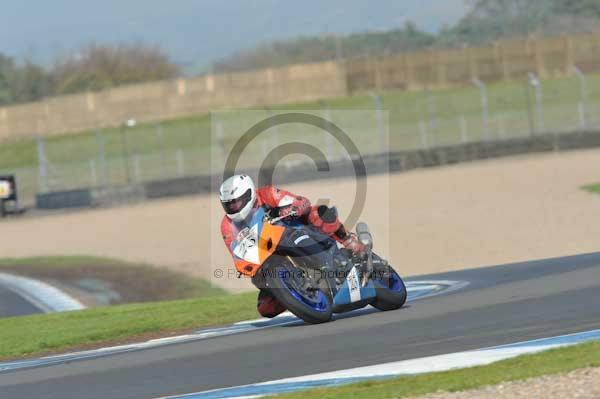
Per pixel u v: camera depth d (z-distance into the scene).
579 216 74.25
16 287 71.50
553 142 136.50
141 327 38.59
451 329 28.98
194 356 29.55
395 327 30.48
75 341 37.28
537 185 97.50
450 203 90.94
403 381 22.33
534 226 71.62
